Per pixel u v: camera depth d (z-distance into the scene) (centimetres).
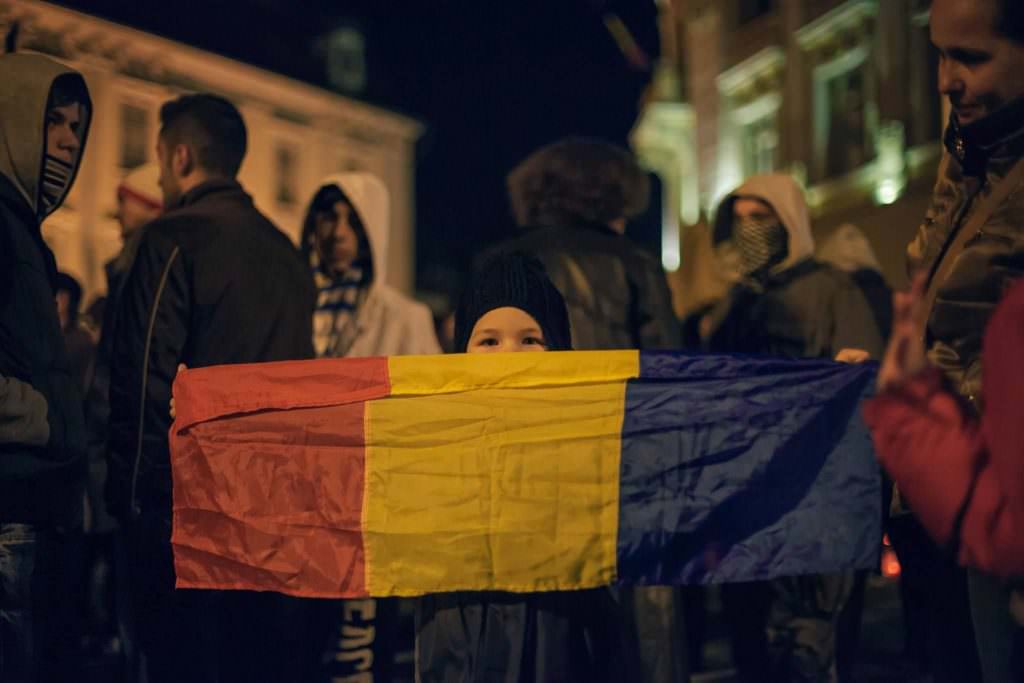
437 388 304
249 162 3084
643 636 338
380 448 302
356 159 3444
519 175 433
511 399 304
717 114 2002
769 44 1862
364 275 531
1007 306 207
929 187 1460
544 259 400
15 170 324
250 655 385
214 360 381
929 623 298
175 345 374
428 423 302
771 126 1886
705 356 311
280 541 301
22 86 326
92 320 623
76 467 318
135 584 361
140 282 376
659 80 2139
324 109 3306
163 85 2659
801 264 456
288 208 3219
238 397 308
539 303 318
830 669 410
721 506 305
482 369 304
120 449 368
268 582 300
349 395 304
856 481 310
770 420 309
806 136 1748
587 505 301
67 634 379
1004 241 271
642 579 301
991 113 274
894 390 211
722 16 1992
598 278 400
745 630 439
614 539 301
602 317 398
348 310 530
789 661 413
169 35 2688
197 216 391
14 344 302
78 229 1467
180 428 310
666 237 2161
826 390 313
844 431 312
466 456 301
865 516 309
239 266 389
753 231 464
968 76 275
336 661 425
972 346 276
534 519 299
